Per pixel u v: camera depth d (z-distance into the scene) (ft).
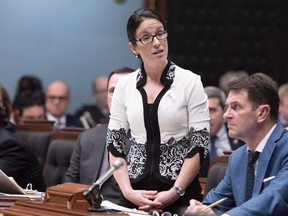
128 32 28.04
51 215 23.73
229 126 25.70
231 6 71.82
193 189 27.73
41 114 55.72
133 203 27.40
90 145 35.81
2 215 25.84
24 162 35.65
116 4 69.10
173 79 27.84
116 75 34.83
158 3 70.59
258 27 72.08
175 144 27.71
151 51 27.55
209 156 39.73
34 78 57.31
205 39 71.72
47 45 68.39
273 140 25.41
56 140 41.29
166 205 27.22
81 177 35.68
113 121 28.53
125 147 31.07
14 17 67.87
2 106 37.22
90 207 24.09
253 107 25.25
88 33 68.85
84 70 68.80
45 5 68.23
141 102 27.81
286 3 72.08
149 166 27.71
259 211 24.07
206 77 71.82
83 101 68.74
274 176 25.13
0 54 67.77
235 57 71.97
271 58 72.18
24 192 29.37
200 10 71.56
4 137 35.50
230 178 26.76
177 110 27.55
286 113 51.88
